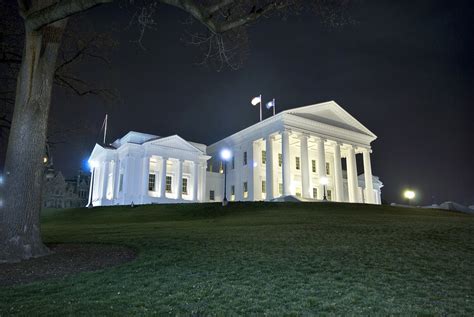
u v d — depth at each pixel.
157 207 39.00
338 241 14.49
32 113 12.77
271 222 24.12
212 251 12.62
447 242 14.09
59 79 18.70
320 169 54.72
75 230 22.44
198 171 58.19
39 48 13.09
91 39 19.02
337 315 6.66
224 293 8.01
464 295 7.88
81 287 8.48
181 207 37.88
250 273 9.73
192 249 12.98
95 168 61.91
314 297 7.70
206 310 6.95
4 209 12.14
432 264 10.65
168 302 7.45
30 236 12.18
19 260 11.51
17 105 12.89
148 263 10.87
